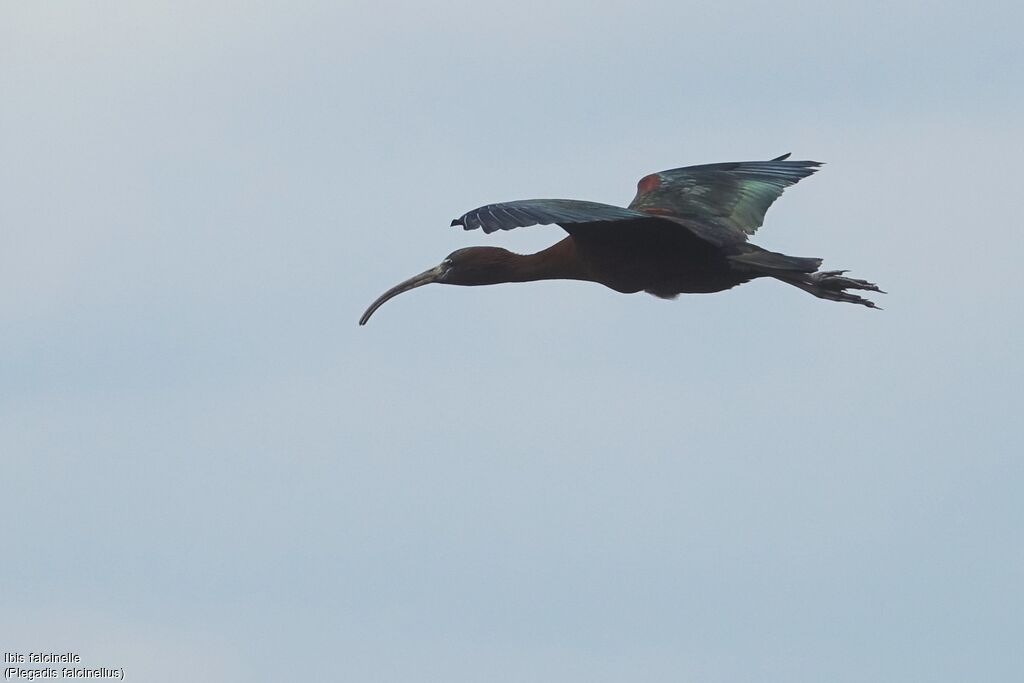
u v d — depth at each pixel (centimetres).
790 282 1844
